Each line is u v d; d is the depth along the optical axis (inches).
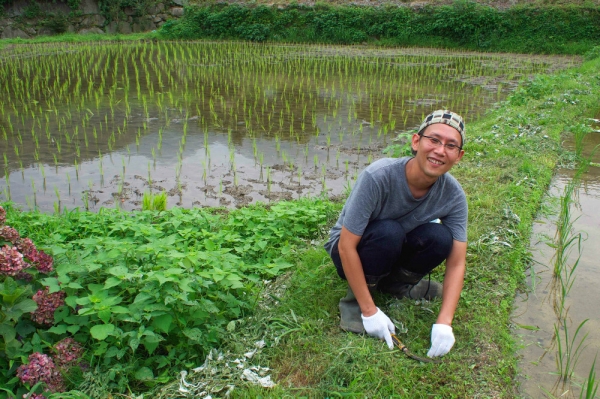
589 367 111.9
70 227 169.0
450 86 477.4
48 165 249.9
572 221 179.3
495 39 764.0
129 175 238.7
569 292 139.1
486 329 118.8
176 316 108.6
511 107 354.3
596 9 739.4
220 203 209.3
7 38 737.6
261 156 256.8
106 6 830.5
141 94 410.0
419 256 115.4
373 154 277.0
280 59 627.2
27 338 107.1
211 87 444.8
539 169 223.9
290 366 107.3
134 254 128.3
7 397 97.3
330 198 210.5
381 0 844.6
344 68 572.4
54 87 423.5
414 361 107.6
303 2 847.1
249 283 134.0
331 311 123.6
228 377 104.0
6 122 317.7
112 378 100.7
